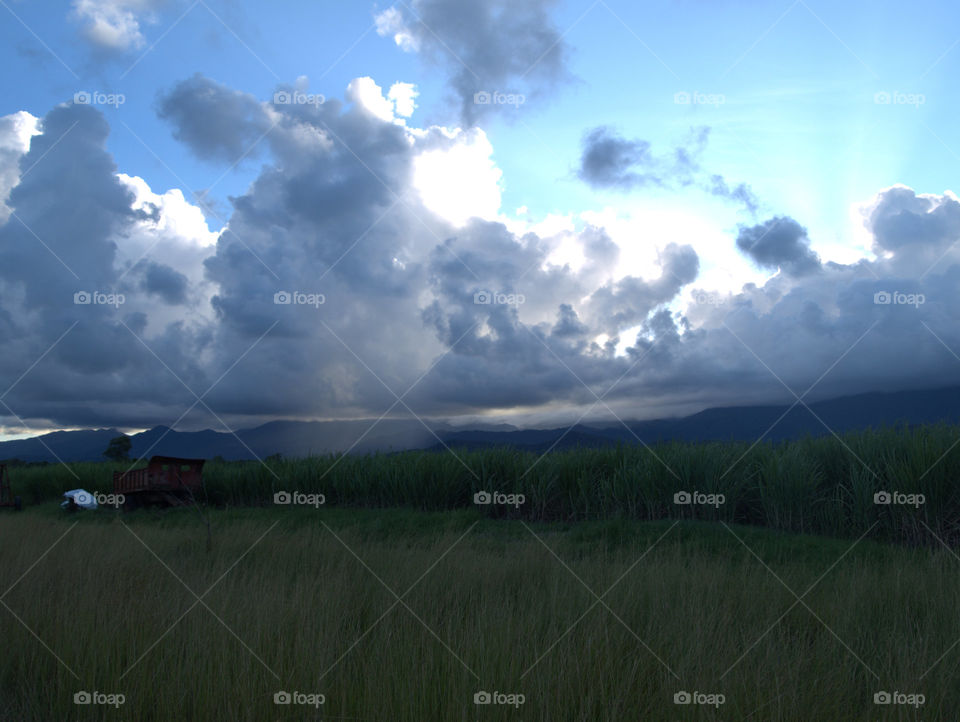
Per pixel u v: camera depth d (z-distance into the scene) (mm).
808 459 12266
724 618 5746
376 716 4145
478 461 15664
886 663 4949
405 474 16688
